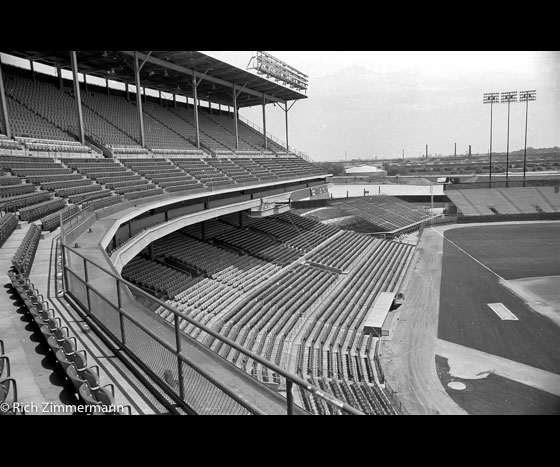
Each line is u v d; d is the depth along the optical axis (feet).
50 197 65.26
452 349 71.46
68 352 20.17
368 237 156.35
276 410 14.73
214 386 16.37
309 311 83.56
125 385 19.56
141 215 84.99
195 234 113.50
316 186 187.42
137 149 106.01
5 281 34.94
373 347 71.92
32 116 93.40
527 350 70.49
